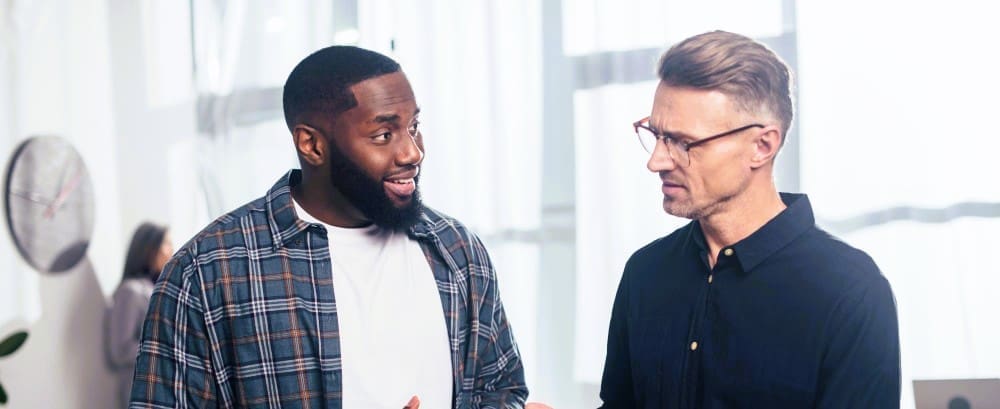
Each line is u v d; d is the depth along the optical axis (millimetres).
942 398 1300
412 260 1457
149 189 3182
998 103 2469
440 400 1408
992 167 2475
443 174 2955
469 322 1479
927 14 2516
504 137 2887
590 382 2816
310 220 1416
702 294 1276
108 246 3125
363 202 1365
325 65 1369
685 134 1185
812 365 1190
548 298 2871
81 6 3064
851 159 2576
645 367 1317
